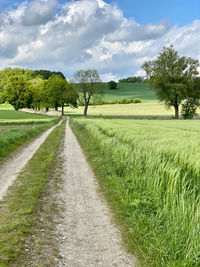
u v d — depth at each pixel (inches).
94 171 386.0
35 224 194.1
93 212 225.3
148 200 218.5
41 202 243.8
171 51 2124.8
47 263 145.2
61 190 289.6
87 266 144.9
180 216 160.7
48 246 164.2
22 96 3786.9
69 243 169.9
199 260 136.3
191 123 1531.7
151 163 259.9
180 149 301.7
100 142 548.4
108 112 3757.4
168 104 2380.7
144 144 370.3
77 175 365.4
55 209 229.3
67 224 199.3
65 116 3260.3
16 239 167.2
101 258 153.4
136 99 5078.7
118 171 330.0
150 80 2213.3
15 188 283.0
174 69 2089.1
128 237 178.1
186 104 2295.8
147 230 177.2
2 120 2048.5
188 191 183.2
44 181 315.6
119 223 202.1
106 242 172.6
